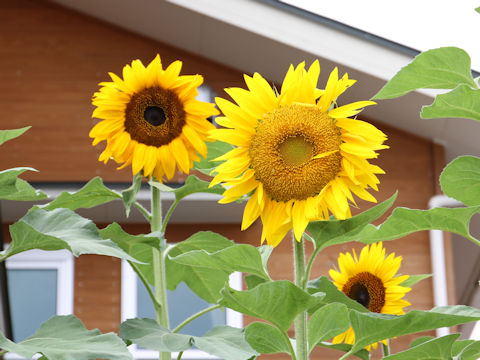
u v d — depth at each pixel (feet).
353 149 3.50
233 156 3.60
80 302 15.34
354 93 15.62
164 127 4.40
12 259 15.24
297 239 3.47
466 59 3.82
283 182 3.52
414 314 3.48
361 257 4.70
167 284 4.80
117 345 3.54
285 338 3.59
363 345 3.63
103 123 4.41
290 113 3.56
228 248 3.54
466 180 3.92
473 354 3.78
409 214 3.86
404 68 3.84
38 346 3.48
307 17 15.11
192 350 13.26
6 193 3.91
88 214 14.88
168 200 14.01
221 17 15.47
